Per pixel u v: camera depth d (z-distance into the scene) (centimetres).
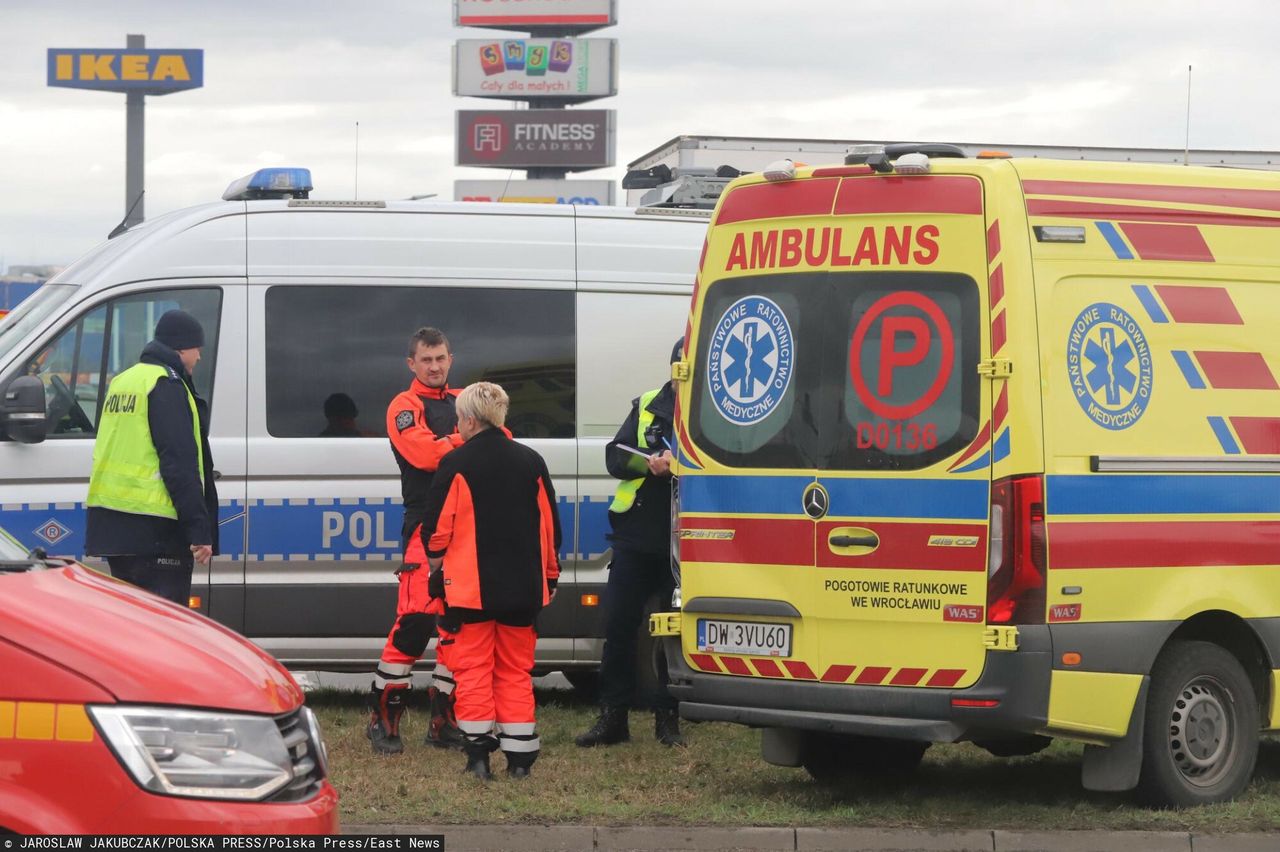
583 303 1142
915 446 786
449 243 1130
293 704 534
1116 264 807
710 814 824
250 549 1086
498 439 899
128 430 951
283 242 1112
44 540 1065
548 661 1129
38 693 475
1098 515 784
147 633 516
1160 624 801
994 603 763
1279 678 849
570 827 786
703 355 860
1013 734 789
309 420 1100
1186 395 820
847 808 841
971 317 778
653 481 1011
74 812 470
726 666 841
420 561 969
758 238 845
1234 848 774
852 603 798
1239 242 852
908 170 798
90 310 1087
